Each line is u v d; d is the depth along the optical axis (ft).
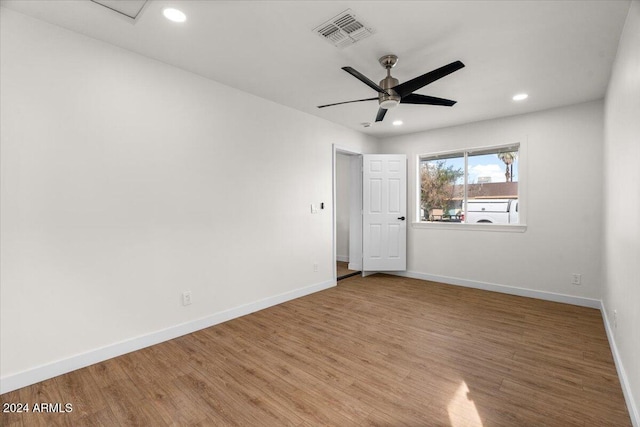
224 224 10.16
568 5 5.98
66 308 7.02
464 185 15.02
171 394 6.26
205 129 9.61
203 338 8.87
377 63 8.51
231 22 6.66
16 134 6.34
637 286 5.35
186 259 9.18
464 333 9.20
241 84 10.09
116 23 6.75
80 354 7.20
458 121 14.15
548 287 12.46
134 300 8.12
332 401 6.06
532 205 12.76
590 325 9.77
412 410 5.78
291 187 12.52
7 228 6.27
